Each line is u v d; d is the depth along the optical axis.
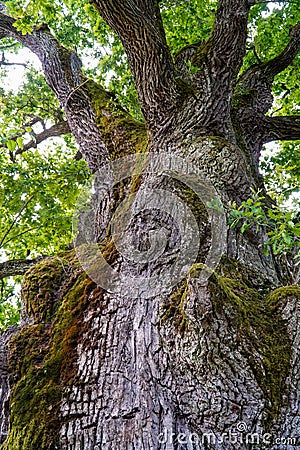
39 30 6.12
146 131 4.64
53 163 8.22
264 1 4.51
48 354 2.71
